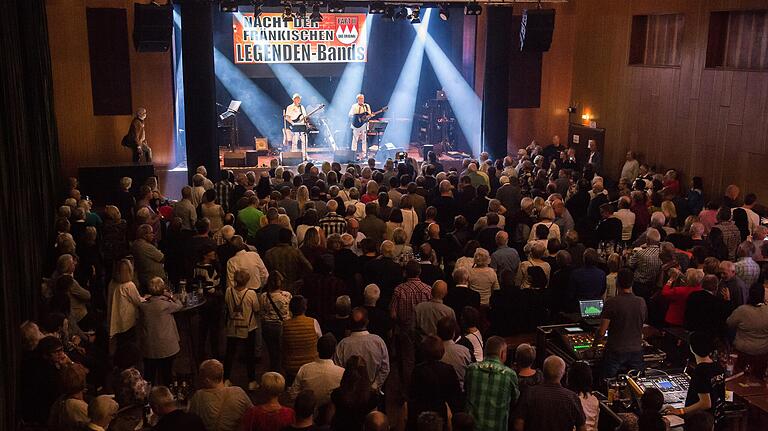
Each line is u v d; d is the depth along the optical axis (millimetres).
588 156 18422
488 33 17016
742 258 9078
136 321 7520
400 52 23125
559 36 18969
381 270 8148
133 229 10828
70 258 8094
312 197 11359
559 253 8227
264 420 5098
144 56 16891
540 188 12852
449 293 7707
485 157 14453
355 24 21359
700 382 6195
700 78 14695
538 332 7902
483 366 5602
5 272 6492
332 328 7203
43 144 11898
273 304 7523
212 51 15180
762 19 13328
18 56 9172
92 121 16750
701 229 9969
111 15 16453
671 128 15633
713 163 14430
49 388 6195
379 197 10867
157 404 4953
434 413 4727
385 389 8273
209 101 15289
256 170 18219
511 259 8719
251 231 10328
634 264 9320
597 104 18203
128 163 16109
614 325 7102
